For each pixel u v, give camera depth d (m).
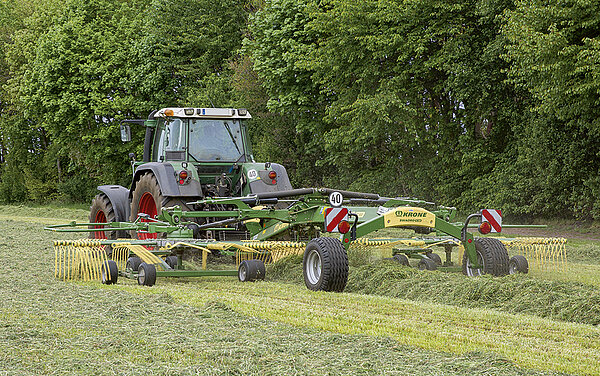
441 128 25.30
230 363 4.71
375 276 8.78
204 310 6.73
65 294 7.81
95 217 14.73
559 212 22.19
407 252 10.67
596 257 13.22
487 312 6.68
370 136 24.73
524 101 23.59
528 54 17.72
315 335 5.57
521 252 11.40
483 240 9.11
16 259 11.53
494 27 22.89
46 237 16.25
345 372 4.46
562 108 18.94
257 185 12.28
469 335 5.60
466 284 7.76
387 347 5.15
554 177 21.33
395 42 23.55
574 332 5.79
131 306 6.90
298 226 10.29
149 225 9.95
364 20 24.62
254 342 5.27
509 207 22.55
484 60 22.88
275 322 6.14
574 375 4.48
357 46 24.91
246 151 13.18
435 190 26.22
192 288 8.61
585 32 17.70
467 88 23.59
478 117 24.39
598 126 19.06
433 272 8.76
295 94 28.00
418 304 7.14
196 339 5.41
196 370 4.52
